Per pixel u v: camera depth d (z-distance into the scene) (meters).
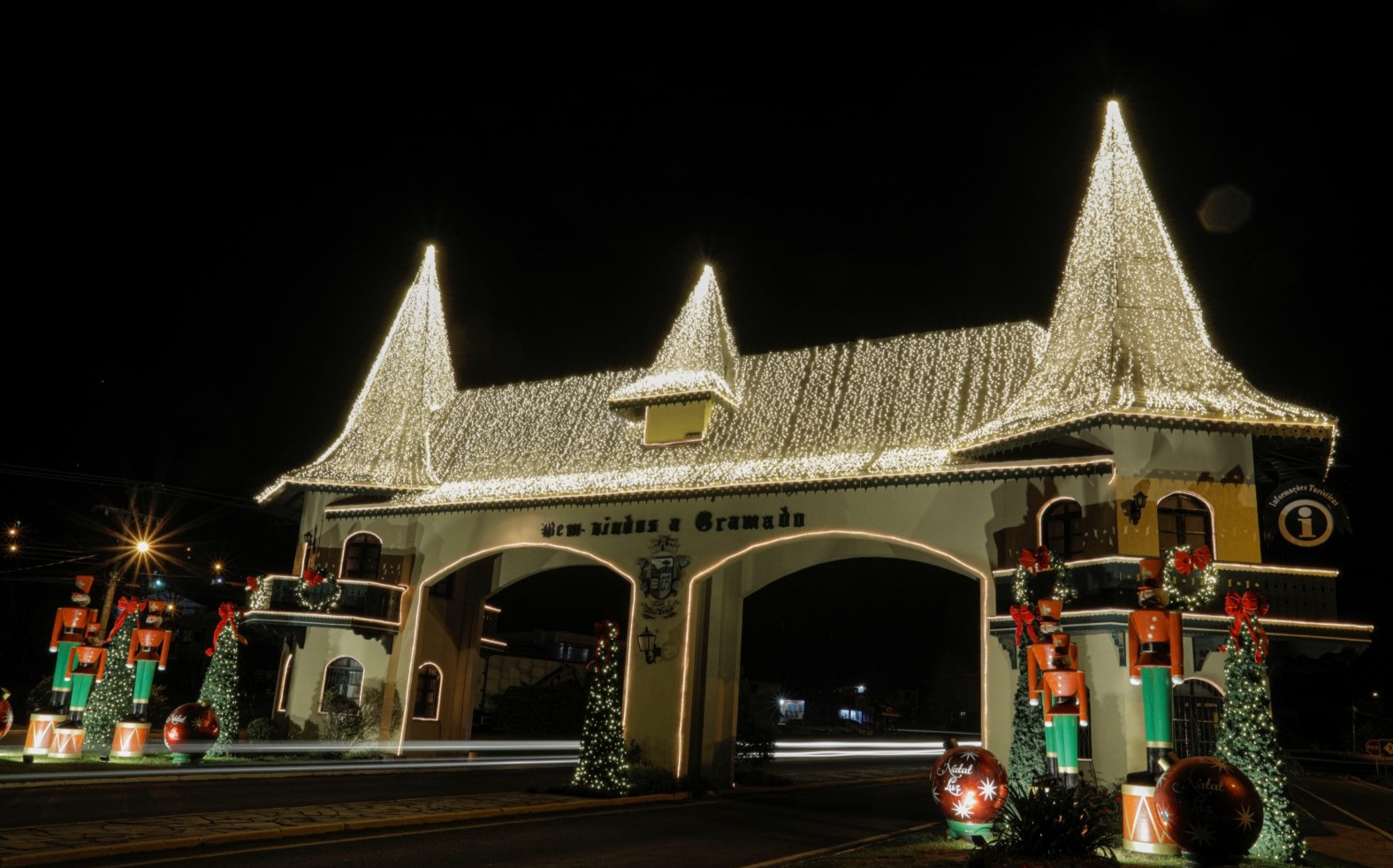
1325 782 33.53
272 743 24.47
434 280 31.27
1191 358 18.92
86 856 10.39
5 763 18.12
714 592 22.91
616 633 19.53
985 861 10.01
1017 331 22.53
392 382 28.91
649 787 19.67
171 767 19.28
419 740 25.59
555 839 13.47
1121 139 21.48
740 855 12.70
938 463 19.95
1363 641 16.98
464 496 25.67
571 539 24.23
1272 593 17.14
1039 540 18.59
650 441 24.84
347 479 26.38
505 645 30.45
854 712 66.19
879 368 23.52
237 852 11.24
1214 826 10.98
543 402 28.20
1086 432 18.59
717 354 25.17
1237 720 12.91
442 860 11.39
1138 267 20.00
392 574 26.17
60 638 19.81
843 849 13.52
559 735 37.81
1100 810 10.59
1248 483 17.91
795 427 23.12
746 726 24.31
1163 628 13.34
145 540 33.31
